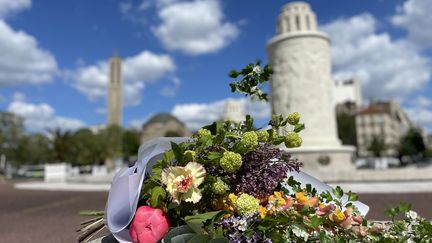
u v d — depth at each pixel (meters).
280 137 2.27
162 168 2.11
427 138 111.69
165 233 2.04
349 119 58.53
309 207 1.95
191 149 2.22
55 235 6.64
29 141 54.56
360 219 1.96
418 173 15.93
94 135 57.44
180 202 2.04
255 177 2.09
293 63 17.78
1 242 6.33
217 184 2.02
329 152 16.61
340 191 2.26
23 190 19.47
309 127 17.31
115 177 2.42
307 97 17.48
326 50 18.27
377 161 35.75
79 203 11.93
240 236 1.88
